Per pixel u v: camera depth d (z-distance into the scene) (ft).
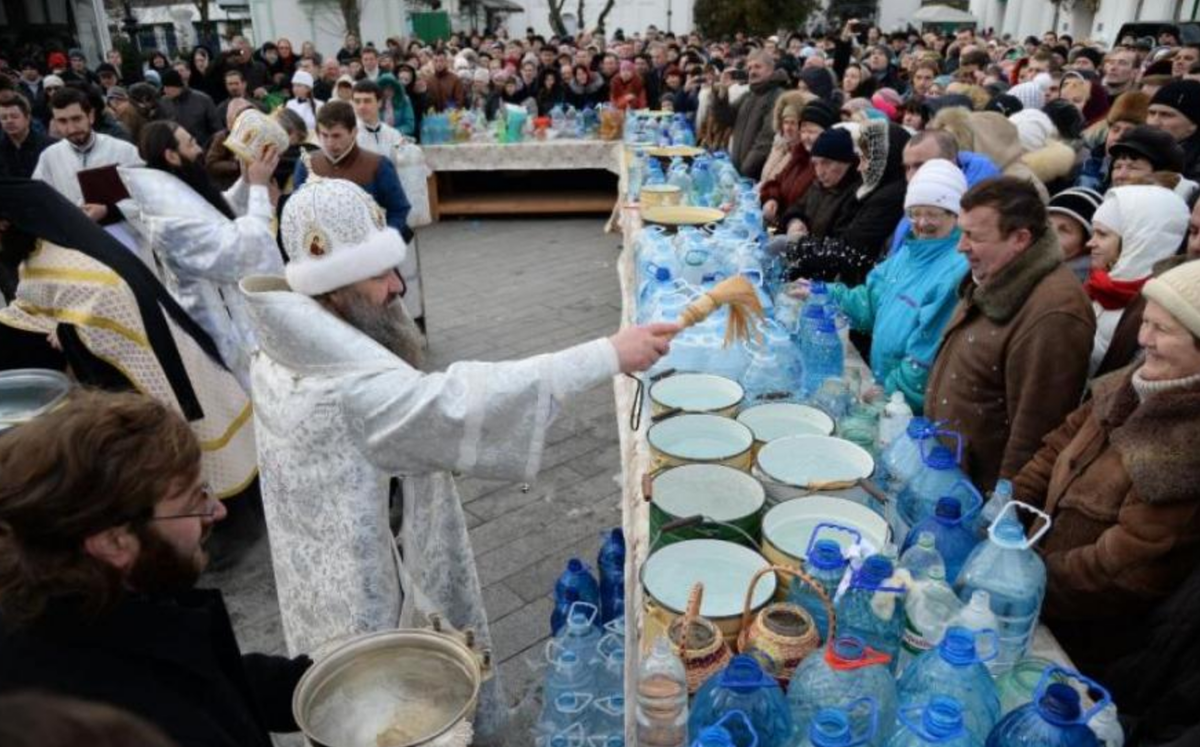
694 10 89.30
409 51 47.06
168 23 90.94
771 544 4.73
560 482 12.66
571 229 29.71
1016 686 4.10
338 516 5.42
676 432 6.12
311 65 36.65
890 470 5.78
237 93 27.35
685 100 31.35
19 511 2.89
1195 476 4.41
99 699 2.94
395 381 5.12
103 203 11.87
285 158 15.96
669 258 9.95
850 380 8.00
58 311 9.48
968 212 6.37
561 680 7.02
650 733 3.84
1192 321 4.40
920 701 3.62
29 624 3.01
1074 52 32.14
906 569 4.39
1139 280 7.39
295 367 5.33
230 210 11.90
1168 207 7.32
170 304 10.28
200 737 3.07
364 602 5.55
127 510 3.04
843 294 9.84
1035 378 6.09
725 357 7.48
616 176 32.04
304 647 6.07
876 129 10.92
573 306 21.06
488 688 6.84
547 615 9.78
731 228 11.33
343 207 5.37
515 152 28.40
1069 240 8.42
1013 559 4.52
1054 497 5.39
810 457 5.71
